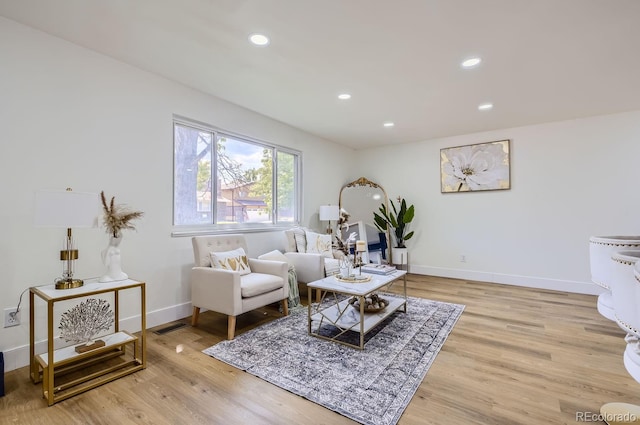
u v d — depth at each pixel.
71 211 1.84
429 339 2.56
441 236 5.10
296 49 2.39
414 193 5.36
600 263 1.78
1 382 1.77
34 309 2.05
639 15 1.94
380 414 1.62
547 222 4.27
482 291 4.13
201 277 2.81
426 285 4.47
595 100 3.42
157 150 2.90
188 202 3.26
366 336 2.62
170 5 1.89
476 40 2.24
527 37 2.19
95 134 2.48
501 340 2.56
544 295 3.93
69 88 2.34
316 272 3.59
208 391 1.83
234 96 3.38
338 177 5.58
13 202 2.09
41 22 2.09
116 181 2.61
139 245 2.77
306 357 2.25
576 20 1.99
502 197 4.59
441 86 3.04
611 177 3.89
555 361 2.20
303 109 3.76
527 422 1.56
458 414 1.62
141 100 2.77
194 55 2.51
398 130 4.66
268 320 3.05
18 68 2.11
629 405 1.65
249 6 1.89
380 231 5.57
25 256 2.14
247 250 3.57
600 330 2.78
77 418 1.59
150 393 1.81
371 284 2.65
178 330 2.78
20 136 2.12
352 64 2.62
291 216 4.64
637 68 2.66
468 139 4.85
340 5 1.87
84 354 1.89
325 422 1.57
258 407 1.68
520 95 3.27
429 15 1.96
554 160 4.22
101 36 2.26
